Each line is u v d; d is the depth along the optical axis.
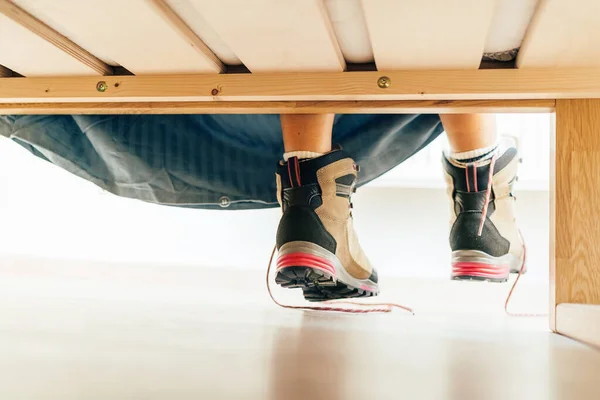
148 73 0.94
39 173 1.78
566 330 0.81
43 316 0.76
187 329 0.69
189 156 1.29
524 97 0.89
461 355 0.56
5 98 0.98
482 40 0.77
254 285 1.66
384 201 1.64
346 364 0.48
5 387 0.35
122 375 0.40
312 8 0.70
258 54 0.84
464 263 1.01
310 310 1.08
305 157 0.94
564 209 0.89
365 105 0.93
